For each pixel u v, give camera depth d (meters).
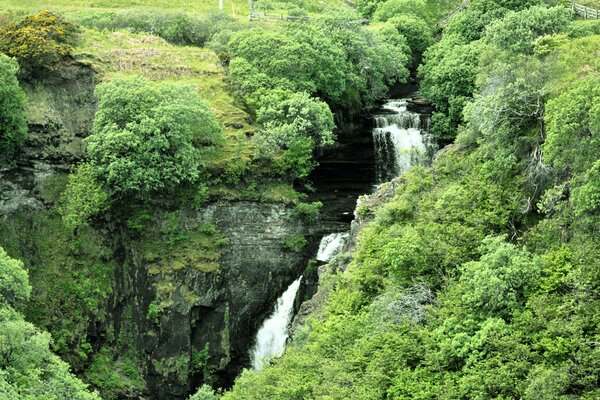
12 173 71.56
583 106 48.94
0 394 43.91
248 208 73.06
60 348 66.56
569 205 49.16
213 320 70.50
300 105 76.19
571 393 39.75
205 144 74.44
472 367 42.84
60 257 70.25
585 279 44.38
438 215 55.34
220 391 68.00
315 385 46.38
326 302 57.12
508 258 47.44
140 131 69.12
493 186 55.25
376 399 43.47
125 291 70.62
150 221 71.75
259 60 84.12
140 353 69.06
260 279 72.56
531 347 42.62
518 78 56.53
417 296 49.62
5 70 69.44
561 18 79.31
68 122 76.06
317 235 73.81
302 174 74.44
